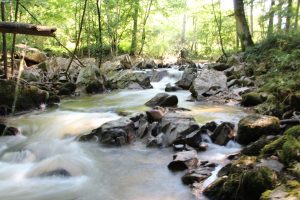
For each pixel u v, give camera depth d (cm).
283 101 817
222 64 1545
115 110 995
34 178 579
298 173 407
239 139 662
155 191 503
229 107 993
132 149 679
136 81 1491
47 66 1553
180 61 2444
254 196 416
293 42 1312
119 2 2177
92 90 1355
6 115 965
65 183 557
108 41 2372
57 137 775
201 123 780
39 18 1834
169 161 607
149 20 2888
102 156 649
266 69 1267
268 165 450
